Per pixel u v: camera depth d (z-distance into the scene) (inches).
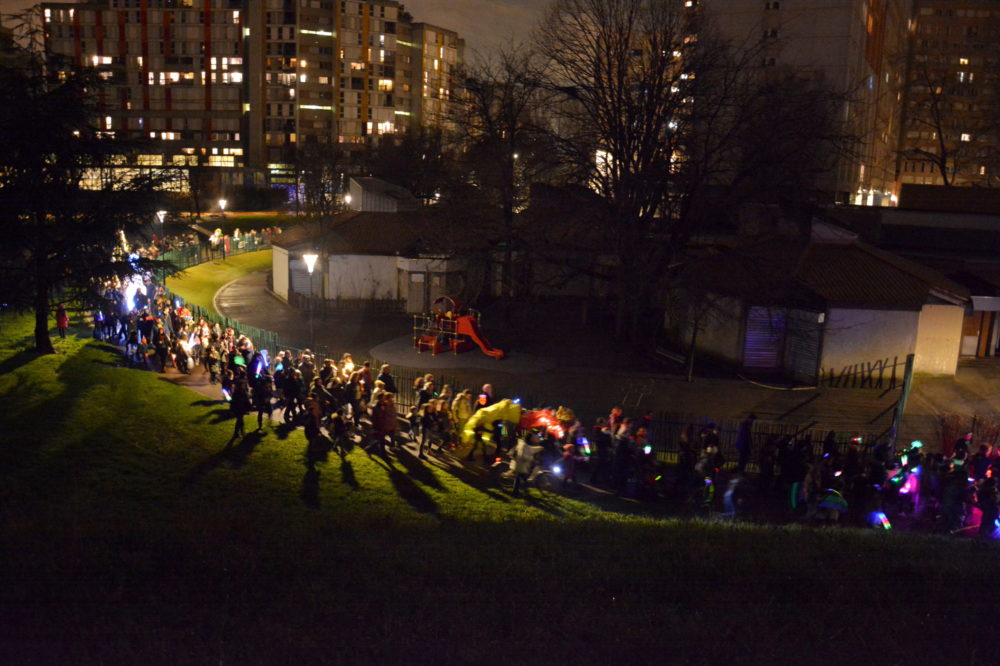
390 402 840.9
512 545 485.4
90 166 1086.4
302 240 1887.3
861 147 3157.0
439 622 340.2
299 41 5128.0
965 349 1489.9
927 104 4753.9
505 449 868.0
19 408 864.9
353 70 5383.9
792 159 1392.7
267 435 863.1
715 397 1198.9
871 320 1286.9
